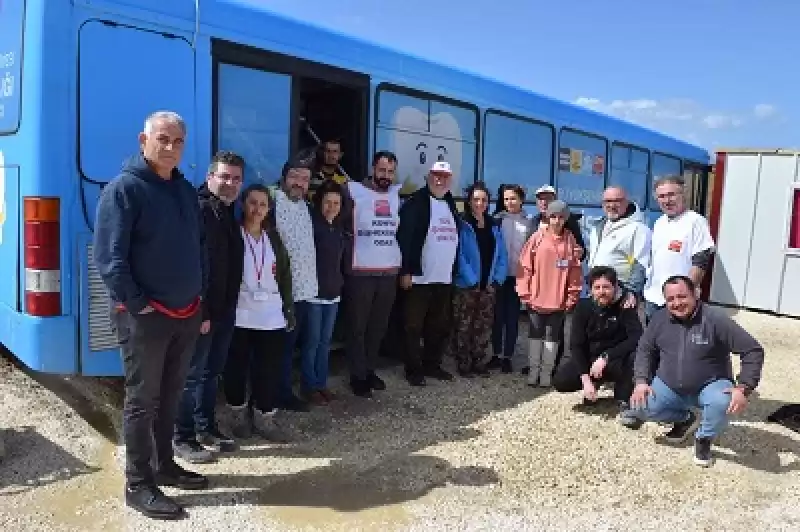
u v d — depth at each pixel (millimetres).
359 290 5246
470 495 3818
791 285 10586
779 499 3965
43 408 4520
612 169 9672
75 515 3375
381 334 5504
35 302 3908
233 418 4598
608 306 5207
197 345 3914
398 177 6074
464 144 6832
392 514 3551
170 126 3160
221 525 3344
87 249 3986
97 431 4344
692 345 4445
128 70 4082
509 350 6488
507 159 7477
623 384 5109
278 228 4543
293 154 5133
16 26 4016
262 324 4277
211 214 3928
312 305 4887
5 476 3717
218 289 3953
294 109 5105
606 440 4746
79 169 3932
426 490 3850
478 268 6000
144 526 3299
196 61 4398
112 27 4004
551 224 5836
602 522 3590
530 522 3551
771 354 7805
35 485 3650
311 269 4773
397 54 5980
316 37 5242
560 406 5449
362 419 4949
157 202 3174
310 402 5133
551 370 5957
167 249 3211
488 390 5828
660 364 4613
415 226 5555
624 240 5520
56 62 3830
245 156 4797
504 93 7367
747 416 5414
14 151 4055
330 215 4883
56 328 3938
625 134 9953
